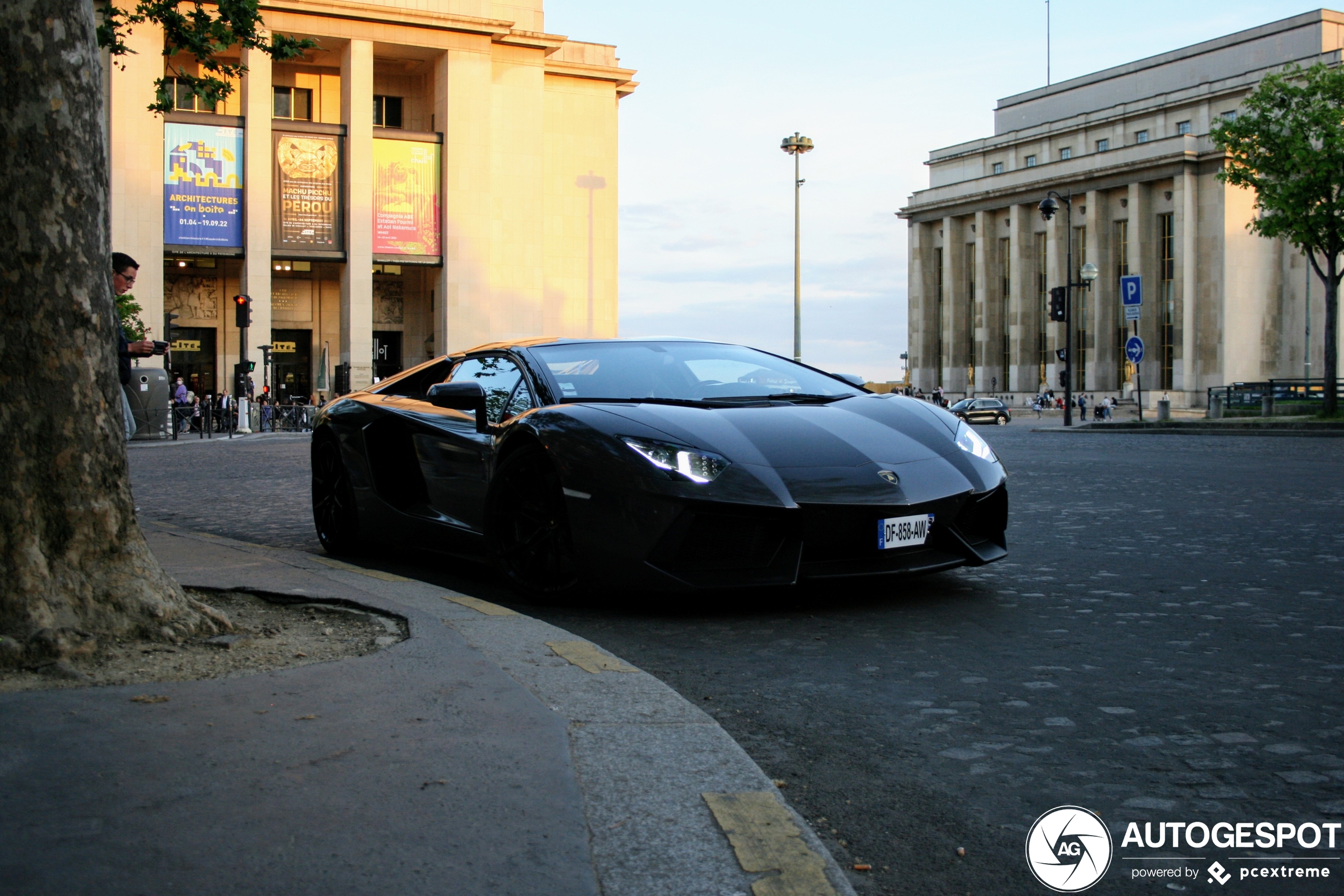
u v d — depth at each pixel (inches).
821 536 158.7
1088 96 2967.5
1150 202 2596.0
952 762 100.7
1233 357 2468.0
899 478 165.6
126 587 130.1
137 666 120.3
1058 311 1322.6
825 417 180.2
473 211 1659.7
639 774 89.0
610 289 1865.2
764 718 114.3
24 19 122.8
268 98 1544.0
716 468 159.3
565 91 1849.2
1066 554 226.8
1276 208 1045.8
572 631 157.2
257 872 70.1
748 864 73.2
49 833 75.6
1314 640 146.5
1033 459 578.2
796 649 144.6
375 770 87.4
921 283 3147.1
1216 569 206.2
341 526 236.8
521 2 1736.0
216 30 385.4
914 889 75.5
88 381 128.6
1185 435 938.7
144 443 946.1
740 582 156.8
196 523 310.8
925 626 157.9
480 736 95.6
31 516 124.0
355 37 1584.6
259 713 102.0
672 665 136.9
